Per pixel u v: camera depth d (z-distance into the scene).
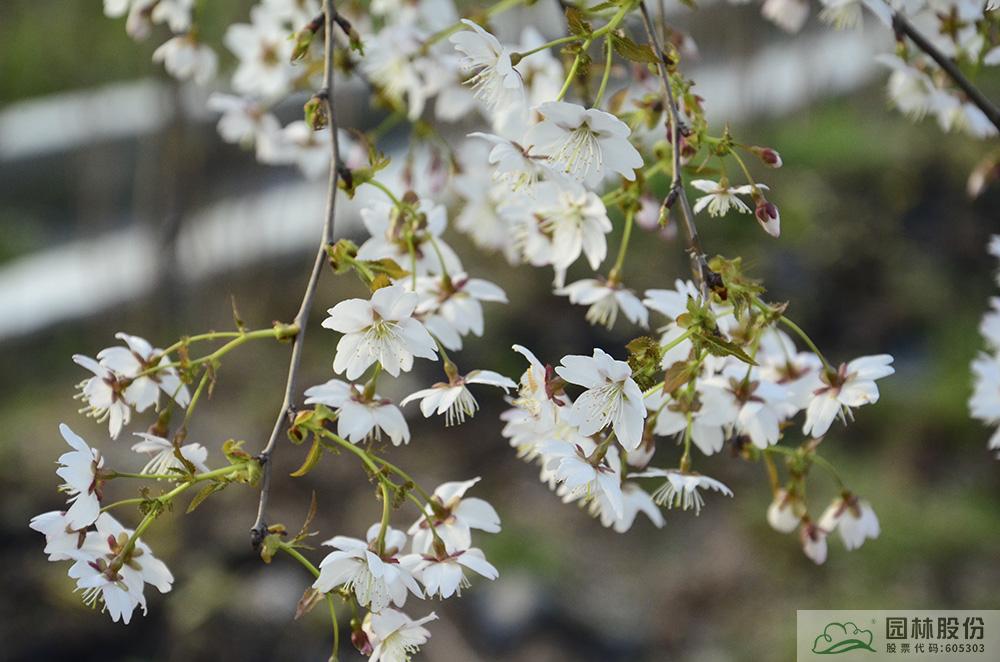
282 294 6.22
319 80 2.91
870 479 5.75
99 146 6.42
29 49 8.35
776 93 7.75
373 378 1.86
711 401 1.92
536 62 2.42
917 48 2.52
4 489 4.99
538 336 6.19
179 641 4.62
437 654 4.73
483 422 5.92
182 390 1.96
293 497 5.23
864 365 1.95
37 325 5.94
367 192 2.76
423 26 2.85
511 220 2.22
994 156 2.66
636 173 2.04
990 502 5.73
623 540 5.50
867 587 5.20
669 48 1.95
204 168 5.90
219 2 6.27
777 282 6.82
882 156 7.56
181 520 4.97
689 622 5.09
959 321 6.84
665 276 6.30
